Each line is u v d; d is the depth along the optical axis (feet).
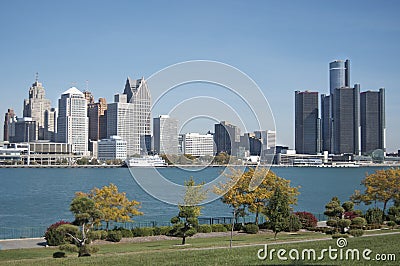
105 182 363.76
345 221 101.30
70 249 75.92
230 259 56.95
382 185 153.38
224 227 128.88
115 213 112.06
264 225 135.13
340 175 532.32
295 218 128.36
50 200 252.01
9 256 87.45
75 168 619.26
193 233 98.43
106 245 102.68
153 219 164.76
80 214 77.61
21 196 274.77
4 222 168.14
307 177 481.87
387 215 144.25
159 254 66.80
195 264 53.88
